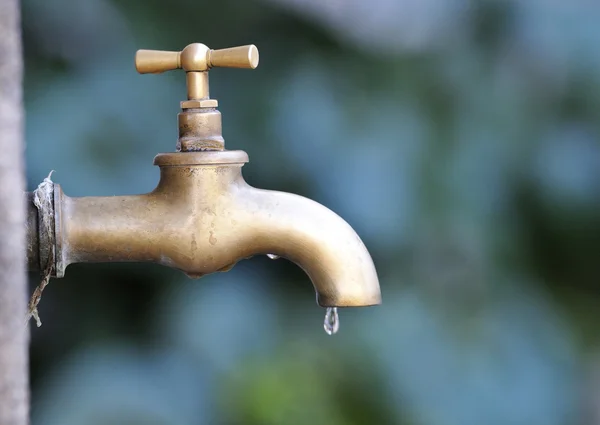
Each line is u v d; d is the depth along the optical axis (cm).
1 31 107
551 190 212
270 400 194
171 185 123
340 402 200
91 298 196
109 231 123
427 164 205
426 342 207
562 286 220
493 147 211
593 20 215
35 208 121
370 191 201
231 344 198
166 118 188
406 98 208
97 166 181
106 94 187
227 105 198
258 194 124
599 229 215
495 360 208
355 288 124
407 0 208
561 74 214
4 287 107
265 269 206
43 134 181
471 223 207
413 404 202
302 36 204
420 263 208
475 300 210
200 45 123
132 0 193
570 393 210
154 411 189
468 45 213
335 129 201
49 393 189
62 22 187
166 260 124
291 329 203
